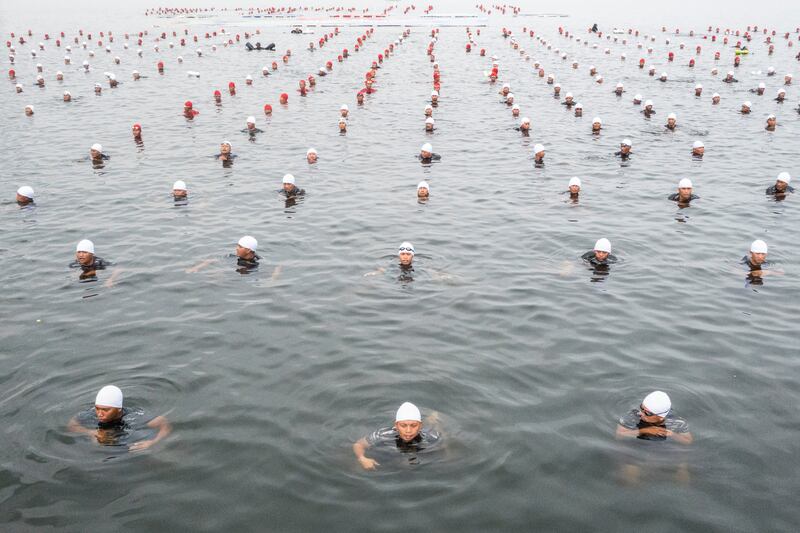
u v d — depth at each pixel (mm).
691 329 12102
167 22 94750
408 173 23625
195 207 19484
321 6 130625
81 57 58625
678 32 79500
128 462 8414
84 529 7316
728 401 9797
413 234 17203
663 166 24625
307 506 7688
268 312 12695
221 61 56531
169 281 14156
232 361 10906
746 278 14477
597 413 9492
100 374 10500
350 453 8609
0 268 14875
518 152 26844
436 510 7613
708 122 33031
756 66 53000
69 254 15734
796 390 10109
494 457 8523
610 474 8203
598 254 15164
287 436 8961
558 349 11359
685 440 8875
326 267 14969
